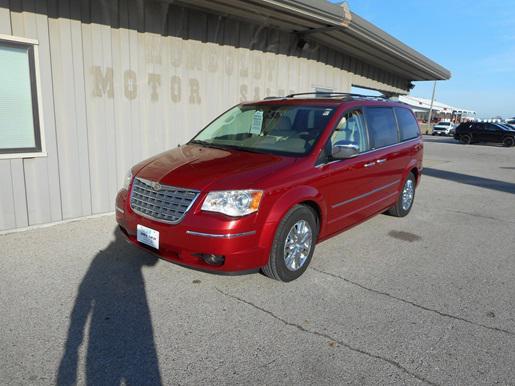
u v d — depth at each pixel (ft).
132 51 19.30
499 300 12.41
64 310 10.89
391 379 8.63
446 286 13.29
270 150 14.20
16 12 15.51
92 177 18.88
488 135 93.45
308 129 14.58
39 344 9.43
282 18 23.11
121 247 15.38
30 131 16.69
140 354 9.22
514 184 35.22
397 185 19.72
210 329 10.29
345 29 25.77
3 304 11.07
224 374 8.66
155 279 12.86
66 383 8.23
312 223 13.41
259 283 12.89
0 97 15.74
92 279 12.71
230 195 11.19
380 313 11.35
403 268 14.69
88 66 17.90
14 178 16.47
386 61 37.14
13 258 14.10
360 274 13.98
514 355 9.58
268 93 27.09
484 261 15.67
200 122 23.02
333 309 11.48
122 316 10.73
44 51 16.40
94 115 18.48
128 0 18.69
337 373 8.78
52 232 16.84
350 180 15.10
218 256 11.16
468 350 9.73
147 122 20.53
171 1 19.79
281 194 11.94
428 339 10.14
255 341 9.84
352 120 15.89
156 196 12.05
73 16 17.04
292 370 8.84
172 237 11.42
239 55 24.47
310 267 14.38
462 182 35.32
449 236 18.76
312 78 31.07
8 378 8.29
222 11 21.70
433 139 118.83
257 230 11.42
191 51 21.77
